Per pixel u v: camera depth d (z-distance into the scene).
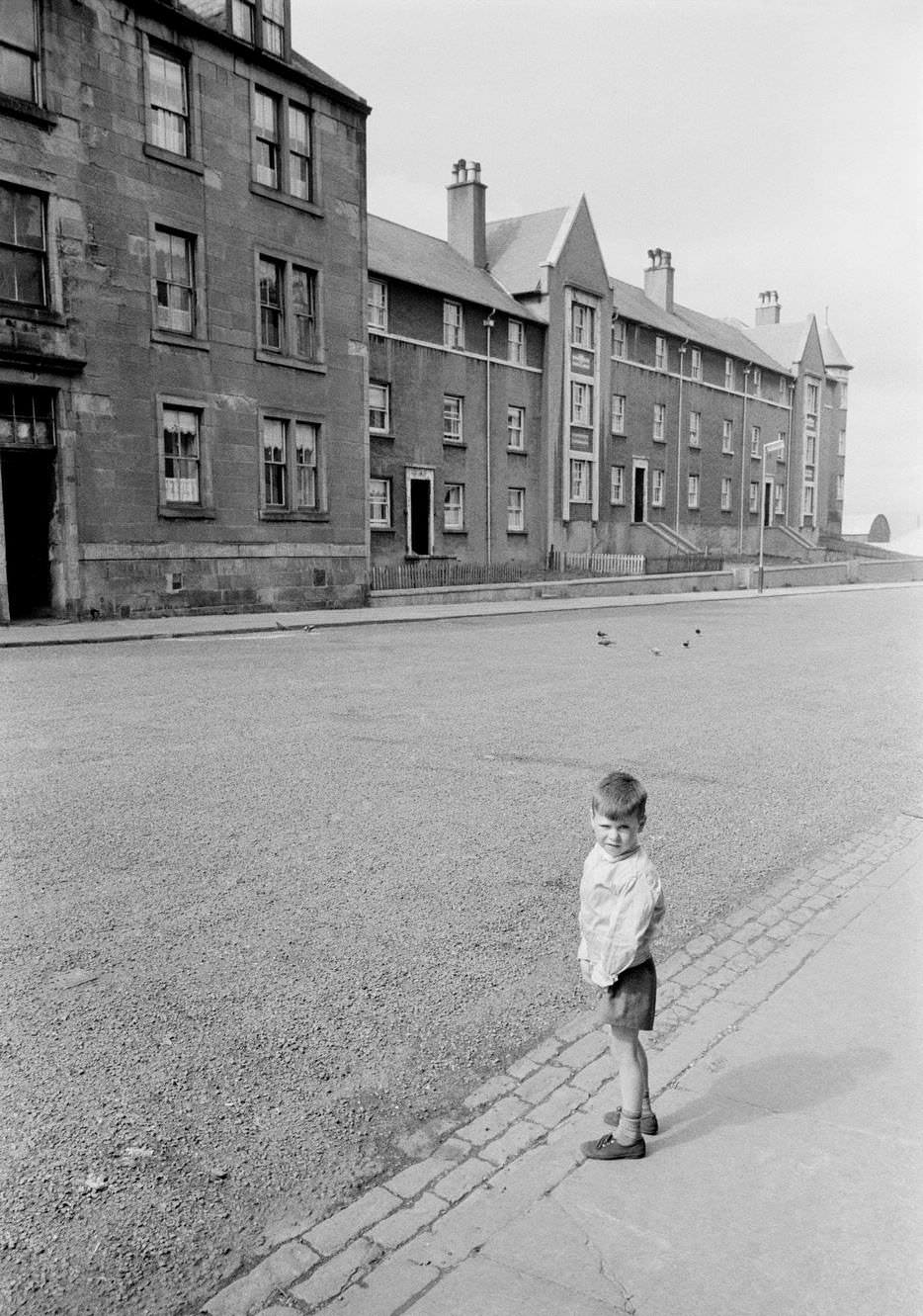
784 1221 2.73
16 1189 2.93
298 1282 2.54
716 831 6.63
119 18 20.55
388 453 34.06
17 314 19.02
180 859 5.81
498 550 39.38
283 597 25.27
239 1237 2.75
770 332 67.44
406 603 29.45
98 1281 2.57
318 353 25.91
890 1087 3.42
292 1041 3.80
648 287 55.91
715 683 13.48
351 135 26.50
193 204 22.30
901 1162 2.99
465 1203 2.84
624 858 3.08
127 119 20.81
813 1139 3.11
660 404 50.31
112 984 4.24
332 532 26.67
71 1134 3.20
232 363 23.45
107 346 20.64
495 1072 3.62
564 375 41.97
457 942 4.75
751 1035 3.80
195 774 7.83
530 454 40.97
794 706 11.70
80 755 8.41
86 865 5.68
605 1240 2.67
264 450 24.75
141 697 11.48
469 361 37.41
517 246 43.41
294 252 24.94
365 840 6.25
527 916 5.09
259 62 23.62
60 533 20.14
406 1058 3.70
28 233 19.39
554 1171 2.99
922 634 21.53
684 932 4.92
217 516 23.33
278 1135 3.22
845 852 6.21
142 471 21.50
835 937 4.82
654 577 40.69
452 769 8.18
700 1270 2.55
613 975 3.01
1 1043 3.74
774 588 46.41
